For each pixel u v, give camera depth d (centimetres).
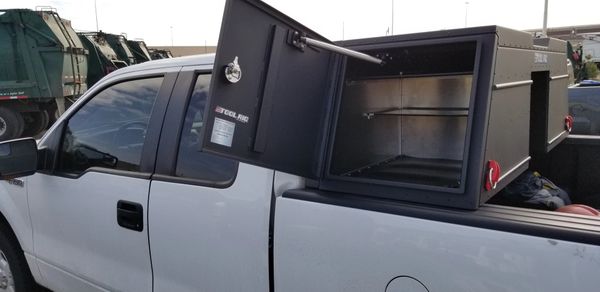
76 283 288
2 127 1226
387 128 230
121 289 259
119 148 268
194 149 233
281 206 189
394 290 163
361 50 193
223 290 213
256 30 164
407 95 229
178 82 249
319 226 179
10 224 330
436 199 164
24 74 1199
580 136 278
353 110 208
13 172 276
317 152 196
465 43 173
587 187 273
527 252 139
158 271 239
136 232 245
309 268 183
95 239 268
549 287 136
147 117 261
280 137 181
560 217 148
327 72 200
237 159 167
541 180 233
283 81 178
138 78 271
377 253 166
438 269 153
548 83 246
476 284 147
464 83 212
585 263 131
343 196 181
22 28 1174
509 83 180
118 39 1691
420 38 179
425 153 229
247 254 203
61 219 289
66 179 284
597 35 1991
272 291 199
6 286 350
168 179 234
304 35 184
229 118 162
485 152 162
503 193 219
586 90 558
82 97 298
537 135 252
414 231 158
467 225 151
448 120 222
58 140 298
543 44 249
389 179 188
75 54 1291
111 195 257
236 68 158
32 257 318
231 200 208
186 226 223
